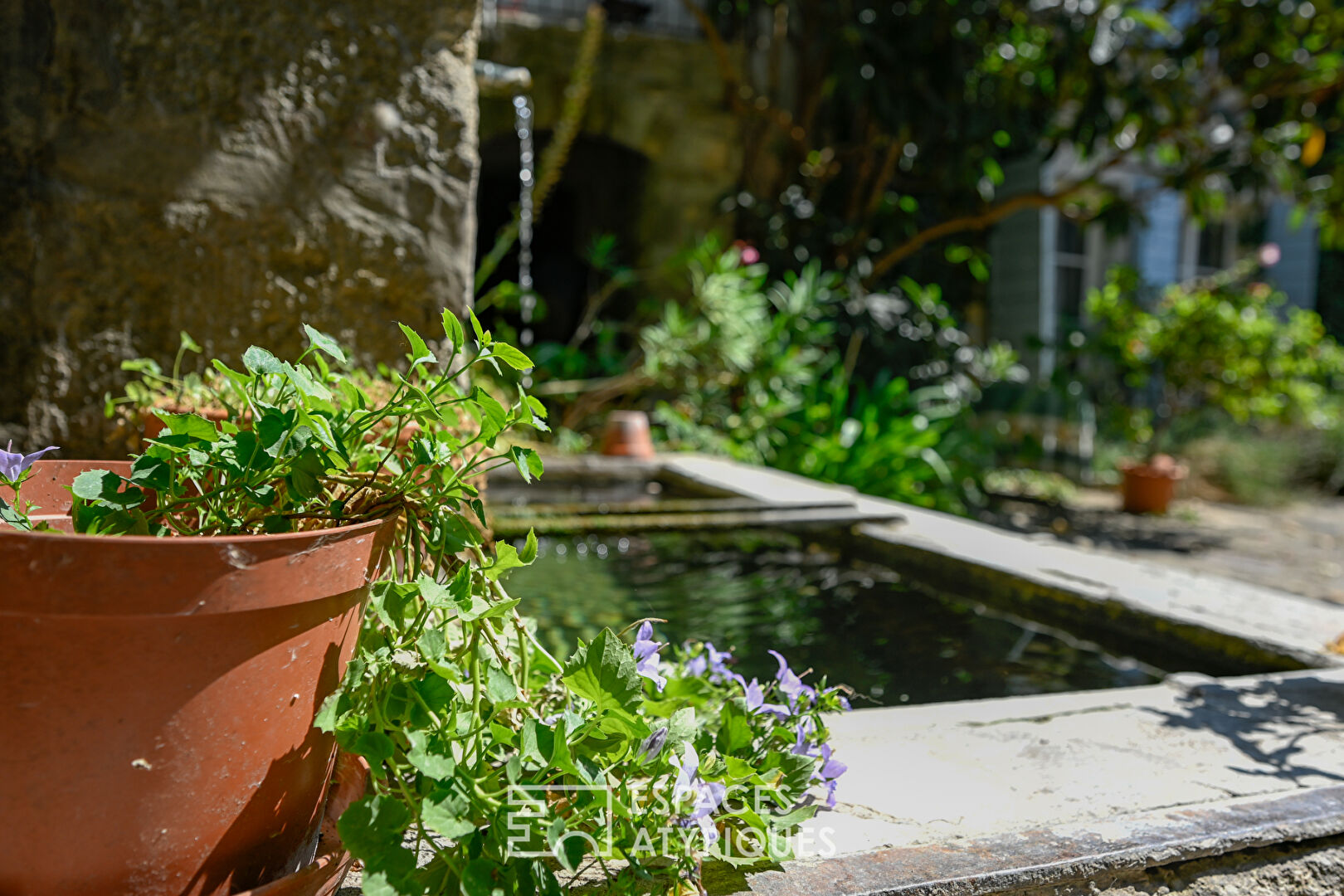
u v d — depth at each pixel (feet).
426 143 7.73
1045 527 20.36
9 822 2.66
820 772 4.03
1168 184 24.27
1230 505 25.53
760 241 24.85
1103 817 4.27
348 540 3.02
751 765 3.84
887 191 26.53
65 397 6.93
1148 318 27.84
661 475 15.71
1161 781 4.72
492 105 22.57
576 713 3.41
